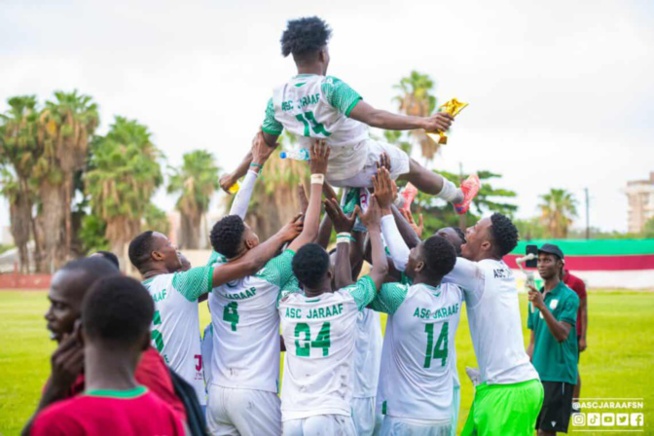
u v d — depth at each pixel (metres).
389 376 5.62
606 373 12.80
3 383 12.20
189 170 56.00
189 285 5.29
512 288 6.00
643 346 15.77
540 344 7.89
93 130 51.03
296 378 5.19
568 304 7.77
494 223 6.02
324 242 6.31
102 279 2.95
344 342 5.21
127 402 2.82
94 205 48.12
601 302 26.55
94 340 2.86
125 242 48.03
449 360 5.67
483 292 5.82
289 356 5.25
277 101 5.36
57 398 2.96
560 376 7.76
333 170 5.68
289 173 44.91
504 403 5.79
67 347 2.97
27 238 52.25
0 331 20.16
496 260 6.01
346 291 5.25
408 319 5.48
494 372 5.85
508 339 5.86
